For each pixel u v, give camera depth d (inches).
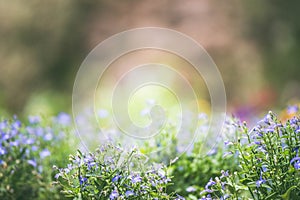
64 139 166.1
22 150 147.4
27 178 148.9
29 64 479.8
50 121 179.6
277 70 471.8
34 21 490.0
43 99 409.4
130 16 489.7
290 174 116.9
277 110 309.7
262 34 491.5
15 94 468.8
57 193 148.4
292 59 479.8
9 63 479.8
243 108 325.1
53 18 491.2
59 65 483.2
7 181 146.6
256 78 458.9
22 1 495.8
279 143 119.7
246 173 120.5
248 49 473.4
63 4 493.4
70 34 488.1
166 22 482.0
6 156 148.6
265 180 115.3
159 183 122.5
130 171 123.8
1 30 491.8
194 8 483.8
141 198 120.8
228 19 484.7
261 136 118.7
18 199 147.7
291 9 511.5
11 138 153.8
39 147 156.2
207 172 146.7
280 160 118.1
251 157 119.6
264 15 495.5
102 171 121.6
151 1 489.4
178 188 145.3
